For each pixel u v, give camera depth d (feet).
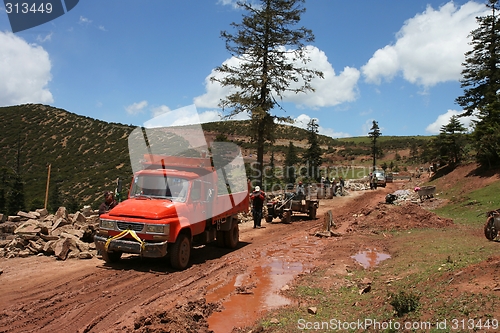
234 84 78.89
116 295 23.17
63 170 169.99
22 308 20.57
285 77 78.95
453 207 70.54
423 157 272.10
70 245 33.04
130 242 27.99
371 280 24.26
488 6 125.90
